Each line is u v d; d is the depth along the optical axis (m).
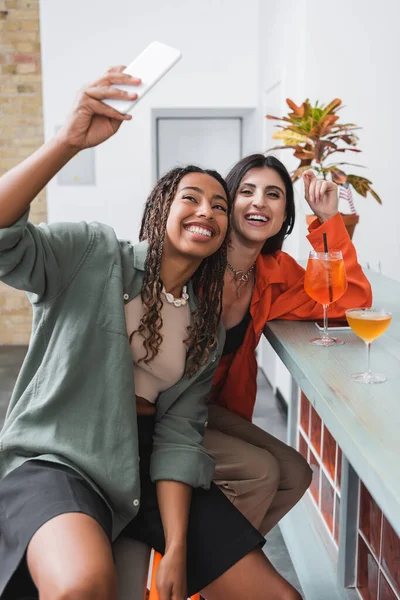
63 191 5.47
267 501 1.70
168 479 1.44
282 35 4.10
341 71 3.47
